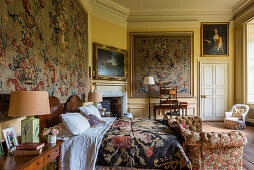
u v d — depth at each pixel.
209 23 5.99
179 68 6.00
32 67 2.05
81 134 2.27
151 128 2.60
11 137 1.45
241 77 5.62
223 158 2.03
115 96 5.49
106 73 5.16
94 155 2.04
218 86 6.02
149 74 6.02
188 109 6.00
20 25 1.84
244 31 5.46
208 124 5.50
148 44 6.03
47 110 1.58
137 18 6.06
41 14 2.25
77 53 3.65
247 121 5.41
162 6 5.71
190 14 5.99
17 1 1.79
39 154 1.38
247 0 5.16
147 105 6.01
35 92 1.49
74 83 3.46
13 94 1.45
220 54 6.00
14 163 1.21
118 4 5.47
